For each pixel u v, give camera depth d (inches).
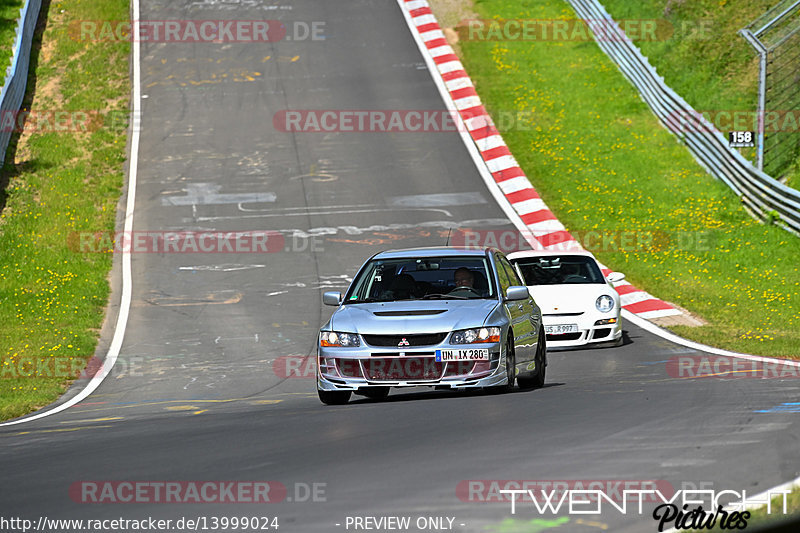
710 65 5024.6
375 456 992.2
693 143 4409.5
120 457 1083.3
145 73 5246.1
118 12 5925.2
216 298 2997.0
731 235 3597.4
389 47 5521.7
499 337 1429.6
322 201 3922.2
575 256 2539.4
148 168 4284.0
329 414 1343.5
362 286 1587.1
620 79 5172.2
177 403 1854.1
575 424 1145.4
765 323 2696.9
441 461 954.1
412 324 1419.8
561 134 4645.7
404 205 3873.0
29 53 5349.4
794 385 1487.5
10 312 2866.6
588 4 5659.5
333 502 807.7
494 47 5551.2
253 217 3767.2
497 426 1147.3
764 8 5255.9
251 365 2311.8
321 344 1455.5
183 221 3750.0
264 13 5999.0
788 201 3572.8
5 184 4069.9
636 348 2303.2
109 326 2763.3
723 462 914.1
